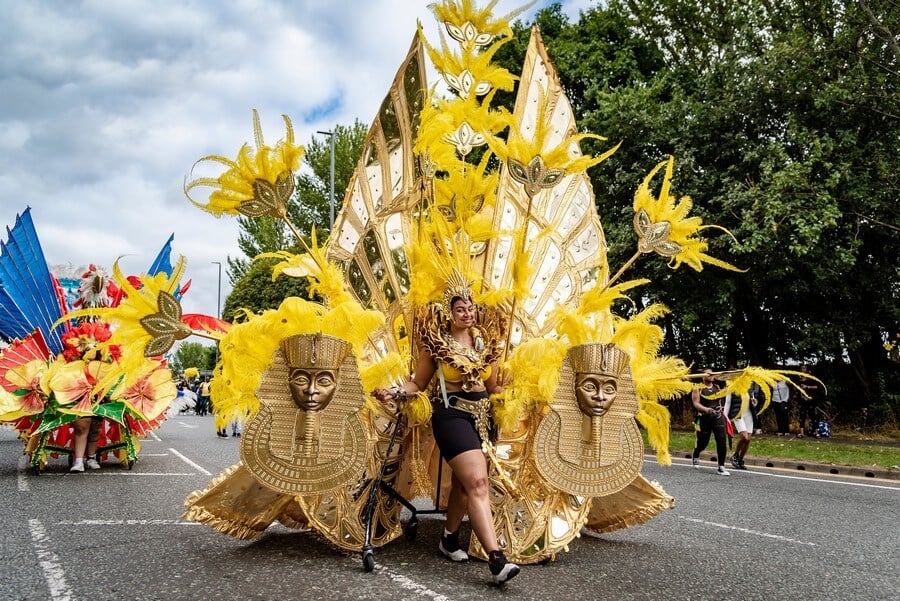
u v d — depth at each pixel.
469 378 3.48
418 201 4.36
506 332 3.88
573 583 3.37
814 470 10.26
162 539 4.12
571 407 3.72
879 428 16.06
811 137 13.78
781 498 6.94
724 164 14.88
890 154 13.89
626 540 4.54
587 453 3.72
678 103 15.34
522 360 3.76
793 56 13.84
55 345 7.79
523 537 3.75
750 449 12.65
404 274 4.26
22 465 8.09
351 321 3.53
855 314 15.95
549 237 4.62
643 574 3.62
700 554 4.17
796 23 14.62
